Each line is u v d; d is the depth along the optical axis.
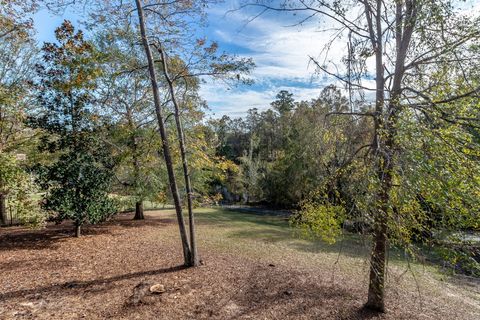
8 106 8.62
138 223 11.61
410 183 2.94
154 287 5.03
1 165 6.01
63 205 7.79
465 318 4.65
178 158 9.20
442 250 3.06
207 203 10.34
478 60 3.47
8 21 7.67
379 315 4.49
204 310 4.41
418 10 3.49
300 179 16.14
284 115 23.38
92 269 6.00
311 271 6.47
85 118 8.56
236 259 7.15
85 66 7.31
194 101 10.27
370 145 3.79
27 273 5.55
